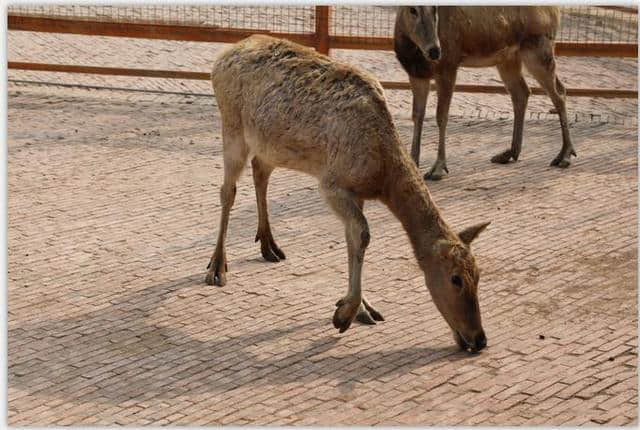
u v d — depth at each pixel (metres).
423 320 6.73
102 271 7.26
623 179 8.88
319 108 6.58
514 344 6.46
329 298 6.97
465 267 6.24
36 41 12.28
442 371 6.20
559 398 5.96
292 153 6.72
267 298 6.97
